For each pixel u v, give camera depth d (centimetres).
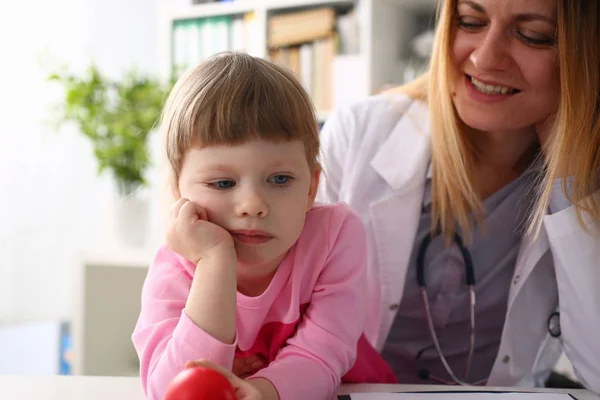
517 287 106
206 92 70
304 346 74
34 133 258
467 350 114
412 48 235
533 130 105
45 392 71
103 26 277
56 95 259
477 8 92
